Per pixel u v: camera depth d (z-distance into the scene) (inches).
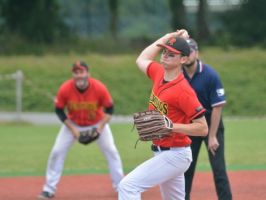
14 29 4439.0
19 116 2615.7
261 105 3063.5
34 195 1041.5
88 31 7071.9
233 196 998.4
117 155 1033.5
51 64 3572.8
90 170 1305.4
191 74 825.5
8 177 1230.3
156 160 668.1
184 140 668.1
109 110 1016.2
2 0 4475.9
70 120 1023.6
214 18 6082.7
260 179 1152.8
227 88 3233.3
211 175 1192.2
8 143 1809.8
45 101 3147.1
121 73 3400.6
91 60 3609.7
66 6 7470.5
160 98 660.7
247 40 4608.8
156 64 706.2
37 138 1934.1
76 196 1023.6
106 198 1006.4
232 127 2171.5
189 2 6668.3
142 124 639.1
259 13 4813.0
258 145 1679.4
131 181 663.8
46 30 4389.8
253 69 3467.0
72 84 1002.7
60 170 1011.9
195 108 645.3
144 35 4813.0
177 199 702.5
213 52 3836.1
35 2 4446.4
